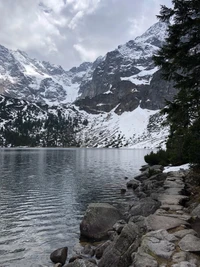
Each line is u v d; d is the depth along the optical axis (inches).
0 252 463.2
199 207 436.1
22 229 589.3
